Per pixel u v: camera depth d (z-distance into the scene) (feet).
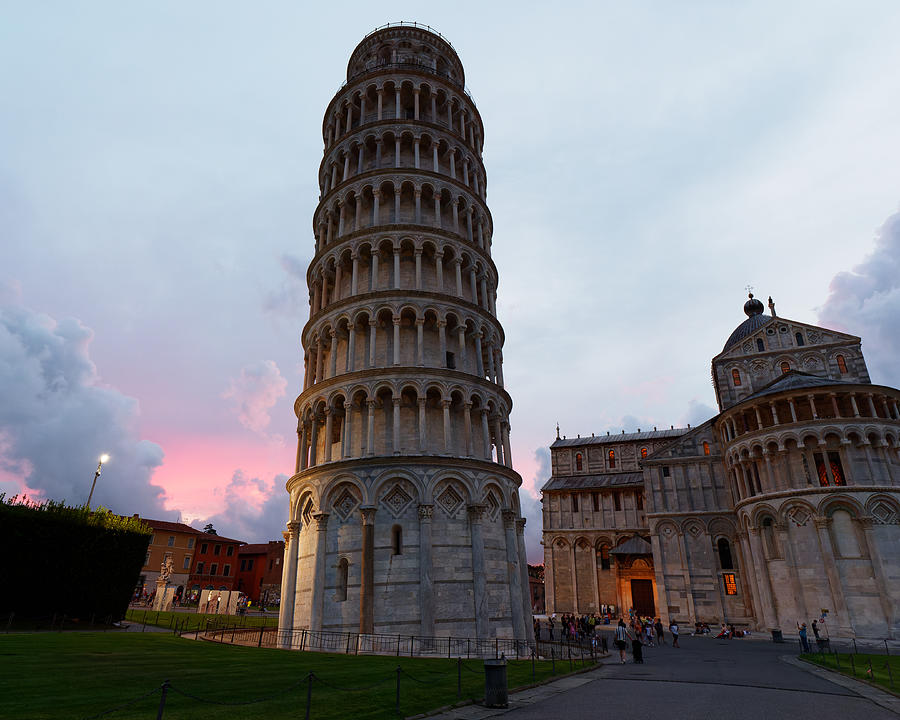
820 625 160.56
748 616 197.98
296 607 119.03
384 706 54.08
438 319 135.23
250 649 102.73
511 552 124.16
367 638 104.58
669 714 54.03
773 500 177.27
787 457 179.22
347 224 154.61
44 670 61.67
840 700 64.03
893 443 170.91
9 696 46.75
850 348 218.18
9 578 125.80
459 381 129.08
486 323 144.66
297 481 129.29
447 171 159.94
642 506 270.87
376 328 135.85
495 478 125.39
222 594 219.20
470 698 60.95
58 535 134.72
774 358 227.81
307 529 123.24
